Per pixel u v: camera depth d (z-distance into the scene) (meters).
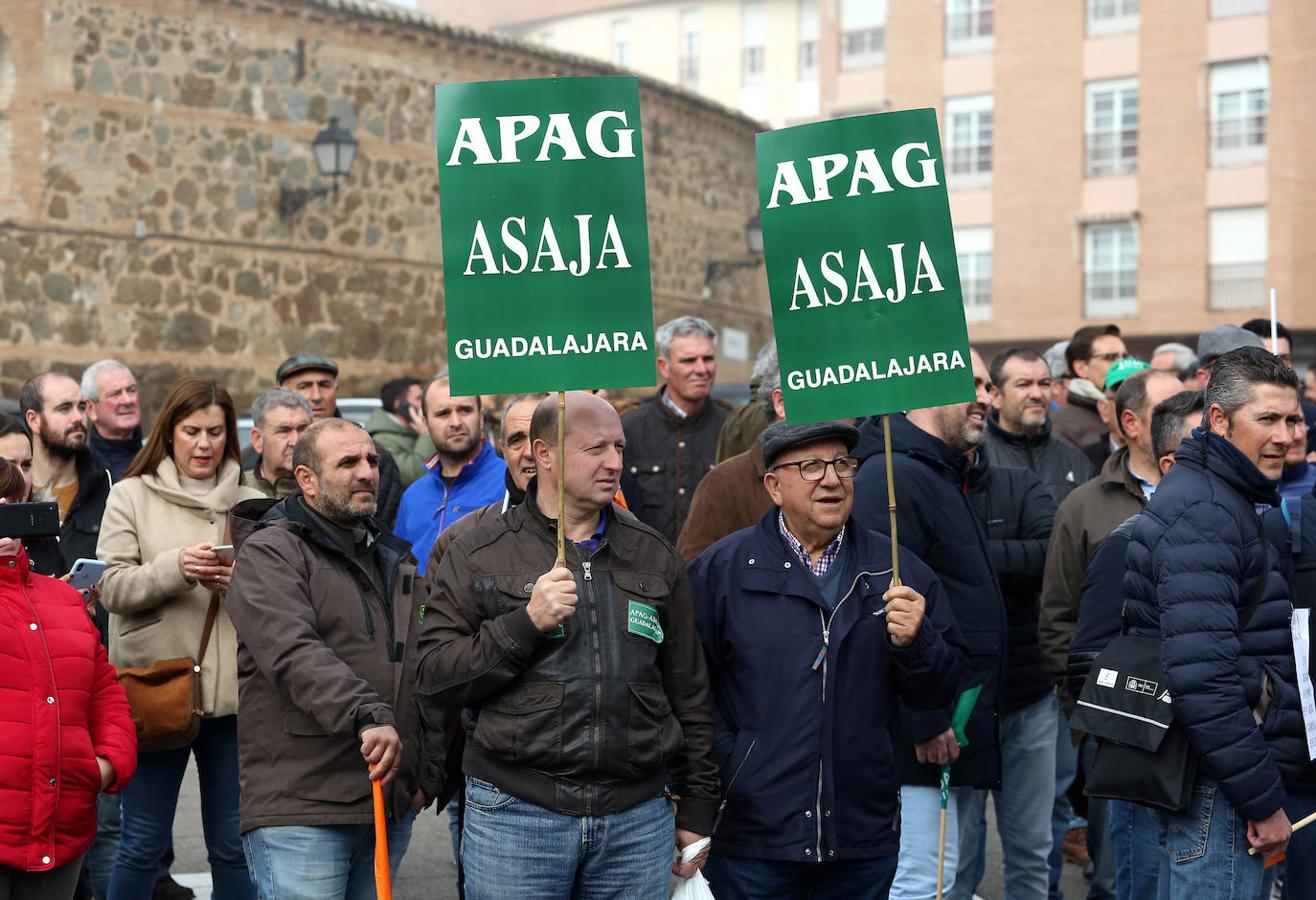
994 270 32.47
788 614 4.51
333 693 4.49
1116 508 6.01
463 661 4.15
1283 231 29.98
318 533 4.80
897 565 4.45
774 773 4.44
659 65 45.94
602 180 4.32
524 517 4.35
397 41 18.88
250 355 17.53
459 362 4.27
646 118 22.64
